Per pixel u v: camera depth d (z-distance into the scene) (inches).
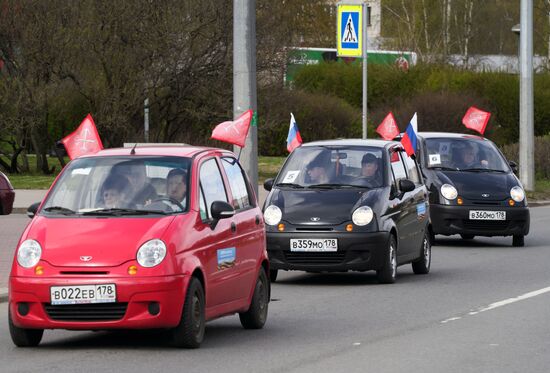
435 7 7839.6
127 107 3782.0
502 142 5019.7
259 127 3954.2
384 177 1616.6
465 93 4977.9
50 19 3737.7
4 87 3757.4
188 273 997.2
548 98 5334.6
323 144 1681.8
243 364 948.6
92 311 983.6
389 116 2883.9
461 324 1183.6
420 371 920.3
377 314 1268.5
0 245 1936.5
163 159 1094.4
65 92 3833.7
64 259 986.7
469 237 2333.9
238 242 1115.9
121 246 988.6
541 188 3659.0
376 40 7869.1
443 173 2117.4
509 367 938.1
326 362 960.9
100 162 1102.4
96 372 912.3
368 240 1528.1
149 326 979.3
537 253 1998.0
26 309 994.7
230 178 1156.5
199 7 3752.5
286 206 1565.0
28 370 925.2
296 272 1755.7
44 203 1072.8
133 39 3750.0
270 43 3890.3
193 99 3873.0
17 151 3964.1
